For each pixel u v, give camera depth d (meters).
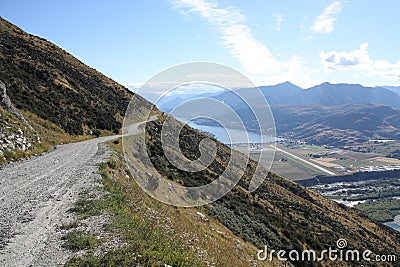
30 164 20.56
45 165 20.56
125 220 10.44
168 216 14.80
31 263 7.04
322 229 38.84
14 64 50.66
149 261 7.38
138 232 9.45
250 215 27.27
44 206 11.62
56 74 57.94
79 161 22.66
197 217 18.77
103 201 12.48
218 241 15.85
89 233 8.90
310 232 33.09
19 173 17.53
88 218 10.38
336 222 55.34
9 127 24.64
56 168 19.69
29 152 24.36
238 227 22.30
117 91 76.69
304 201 62.47
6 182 15.25
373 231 68.06
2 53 53.50
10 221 9.91
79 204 11.95
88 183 15.74
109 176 17.78
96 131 45.88
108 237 8.70
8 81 41.59
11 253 7.57
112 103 64.94
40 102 41.78
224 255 13.44
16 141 23.80
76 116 45.97
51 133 35.19
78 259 7.15
